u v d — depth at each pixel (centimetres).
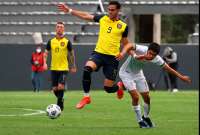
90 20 2814
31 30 7400
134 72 2688
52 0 7688
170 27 12481
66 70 3747
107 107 3912
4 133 2450
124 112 3553
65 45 3762
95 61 2767
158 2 7419
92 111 3606
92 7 7450
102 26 2798
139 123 2730
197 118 3225
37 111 3562
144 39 8319
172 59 6078
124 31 2789
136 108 2719
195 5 7294
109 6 2762
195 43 7075
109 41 2781
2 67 6550
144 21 8275
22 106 3938
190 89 6544
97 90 6378
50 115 2862
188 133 2530
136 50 2627
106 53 2789
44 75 6438
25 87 6562
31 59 6091
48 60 6394
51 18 7462
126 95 5244
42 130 2570
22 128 2644
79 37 7206
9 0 7738
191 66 6538
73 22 7425
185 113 3528
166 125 2852
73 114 3397
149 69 6488
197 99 4797
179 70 6544
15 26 7406
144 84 2705
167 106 4062
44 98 4753
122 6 7319
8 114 3359
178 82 6525
